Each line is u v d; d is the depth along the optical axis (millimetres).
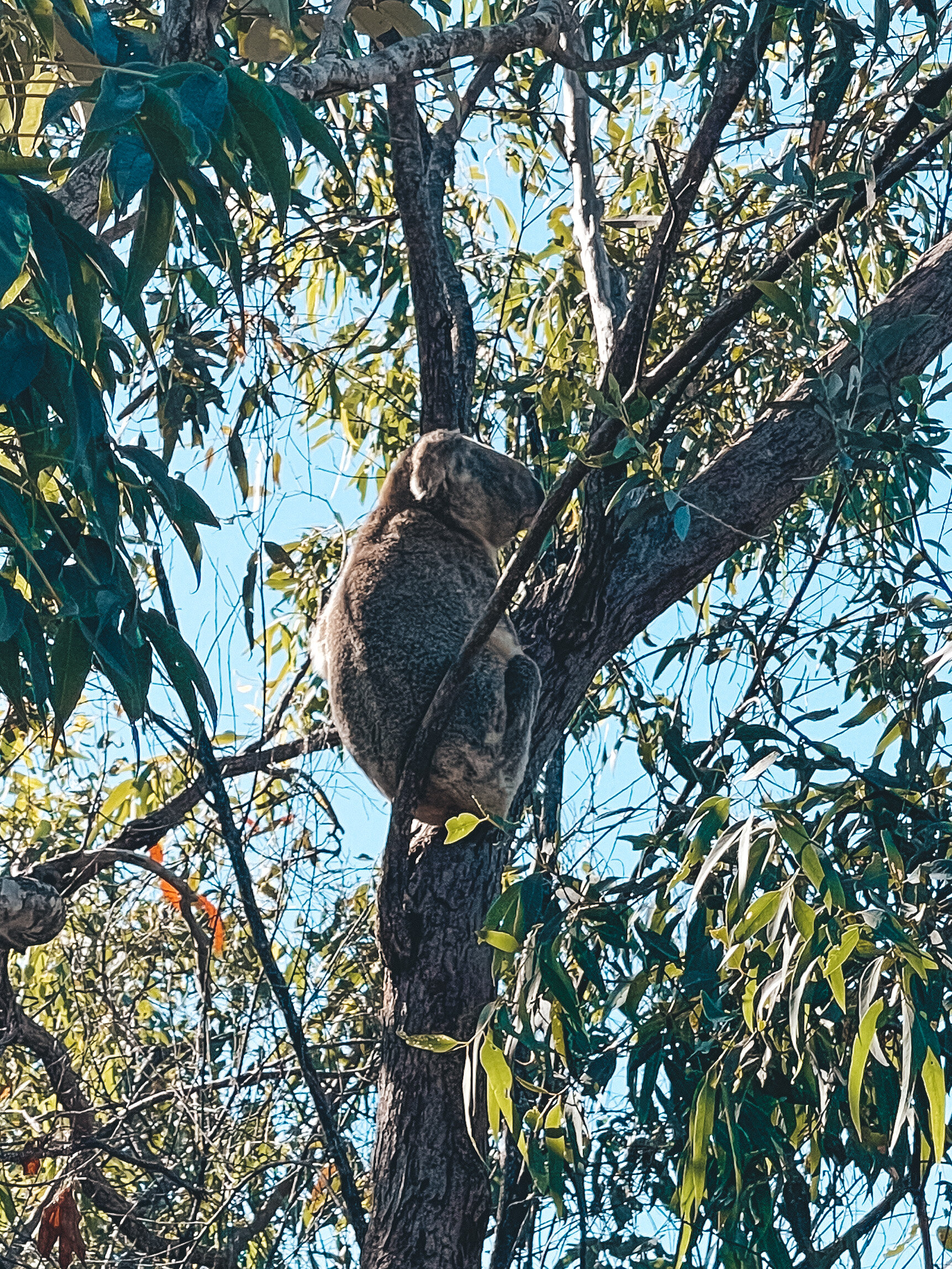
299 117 2643
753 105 5430
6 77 2885
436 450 4418
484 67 5164
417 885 4113
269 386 4664
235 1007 5426
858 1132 3143
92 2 3256
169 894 5309
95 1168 5074
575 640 4359
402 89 4410
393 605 4465
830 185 3248
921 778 4207
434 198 4836
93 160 2889
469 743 4219
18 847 5746
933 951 3438
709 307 5691
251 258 5109
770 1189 3602
